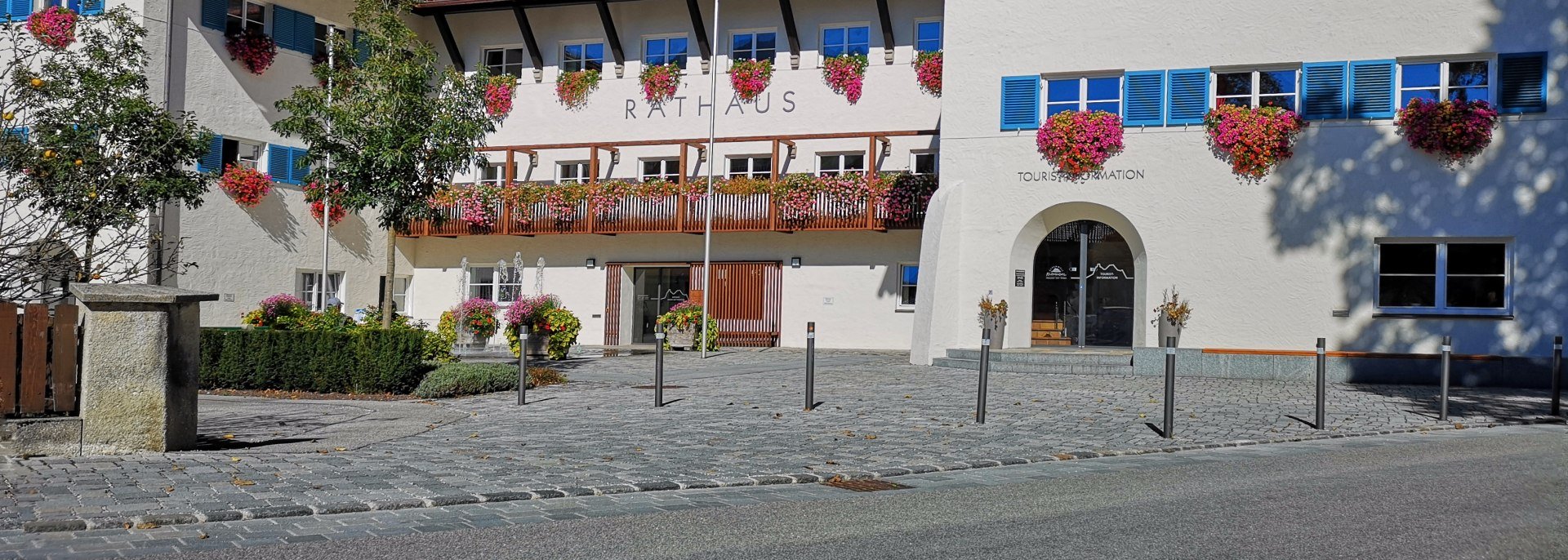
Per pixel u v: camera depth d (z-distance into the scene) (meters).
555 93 31.23
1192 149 21.75
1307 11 21.30
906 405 14.37
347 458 9.43
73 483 7.86
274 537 6.35
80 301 9.35
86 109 19.03
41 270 13.77
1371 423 12.96
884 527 6.74
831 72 28.86
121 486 7.78
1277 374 19.80
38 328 9.14
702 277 29.89
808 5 29.25
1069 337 23.31
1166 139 21.89
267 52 25.83
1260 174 21.36
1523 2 20.23
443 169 19.27
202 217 24.47
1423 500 7.58
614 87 30.75
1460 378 19.25
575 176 31.22
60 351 9.22
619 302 30.53
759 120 29.55
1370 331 20.86
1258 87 21.75
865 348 28.52
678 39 30.56
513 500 7.67
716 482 8.38
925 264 22.39
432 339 18.45
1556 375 13.98
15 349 9.04
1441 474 8.84
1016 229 22.69
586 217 29.55
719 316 29.70
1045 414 13.50
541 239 31.19
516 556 5.93
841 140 28.86
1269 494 7.93
